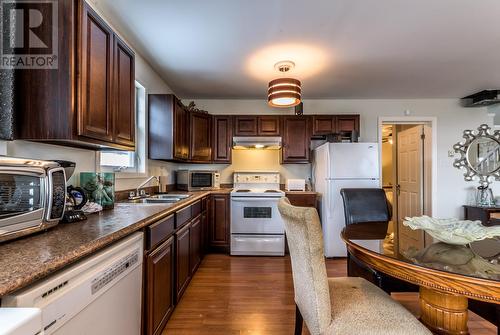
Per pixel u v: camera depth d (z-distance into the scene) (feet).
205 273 9.24
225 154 12.86
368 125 13.85
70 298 2.72
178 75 10.49
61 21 4.15
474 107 13.79
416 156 14.56
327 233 11.05
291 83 8.57
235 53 8.55
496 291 3.21
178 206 6.63
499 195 13.25
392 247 4.62
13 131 4.07
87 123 4.45
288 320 6.40
